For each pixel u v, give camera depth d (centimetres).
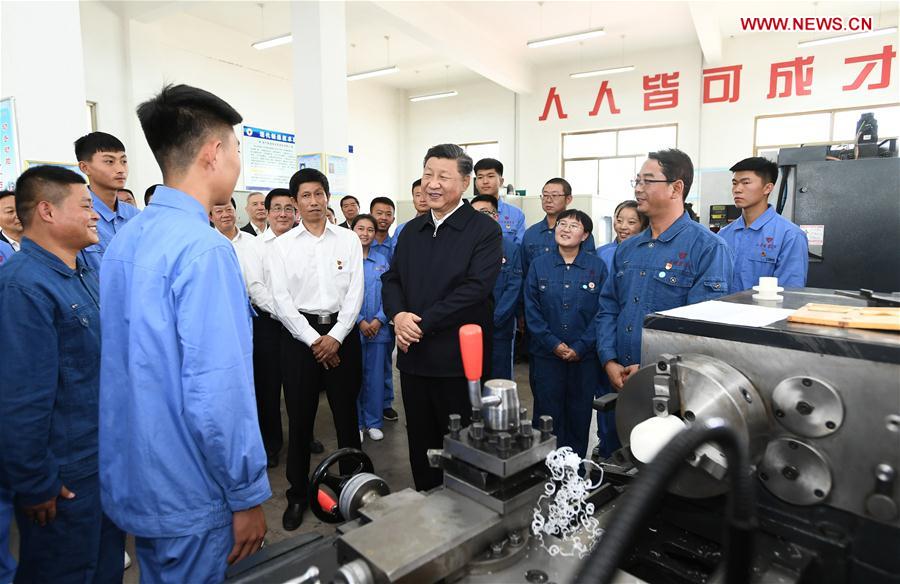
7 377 111
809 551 61
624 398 76
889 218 212
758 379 65
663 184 148
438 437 170
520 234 327
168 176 94
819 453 60
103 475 94
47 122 227
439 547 50
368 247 279
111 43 490
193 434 87
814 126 620
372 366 273
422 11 531
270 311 226
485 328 165
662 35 643
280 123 692
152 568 93
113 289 91
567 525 63
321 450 253
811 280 229
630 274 158
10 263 121
